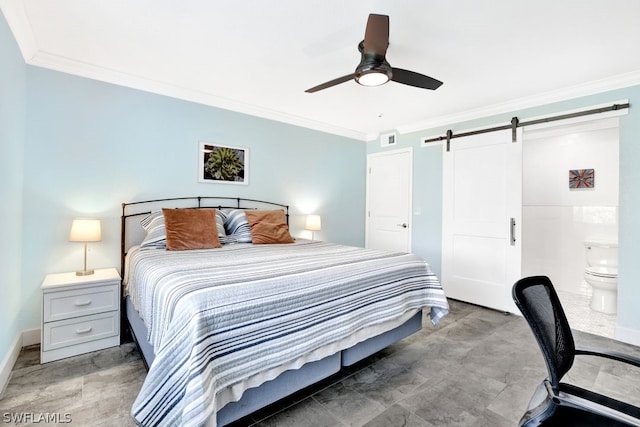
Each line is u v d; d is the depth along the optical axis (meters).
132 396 1.79
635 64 2.45
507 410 1.73
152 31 2.08
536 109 3.19
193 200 3.25
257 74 2.74
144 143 2.94
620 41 2.12
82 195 2.64
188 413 1.12
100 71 2.65
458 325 3.03
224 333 1.33
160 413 1.22
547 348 1.02
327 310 1.73
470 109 3.62
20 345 2.32
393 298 2.14
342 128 4.52
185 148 3.19
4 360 1.93
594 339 2.71
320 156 4.38
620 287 2.66
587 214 4.04
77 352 2.27
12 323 2.13
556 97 3.03
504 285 3.40
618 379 2.06
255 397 1.48
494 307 3.48
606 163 3.89
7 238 1.97
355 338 1.91
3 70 1.80
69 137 2.57
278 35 2.12
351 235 4.79
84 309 2.29
